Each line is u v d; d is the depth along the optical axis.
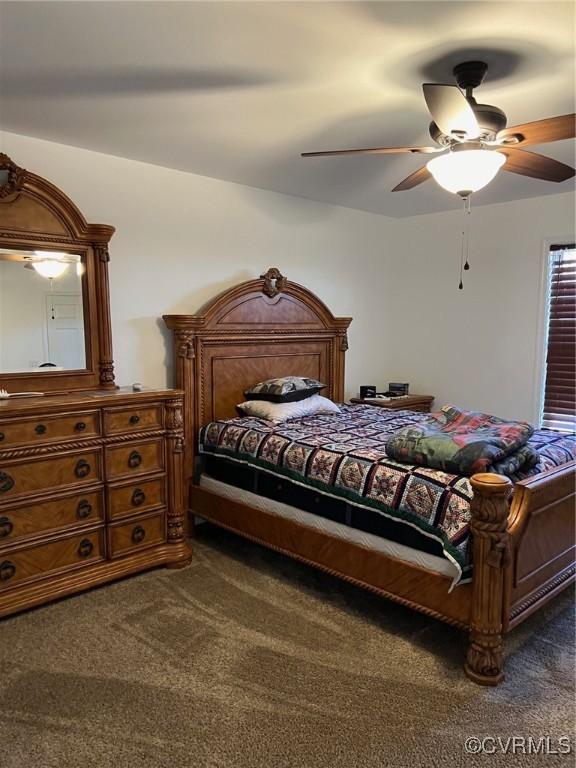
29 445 2.53
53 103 2.44
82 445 2.70
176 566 3.08
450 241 4.69
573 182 3.75
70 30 1.81
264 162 3.32
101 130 2.78
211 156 3.21
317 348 4.34
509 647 2.31
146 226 3.39
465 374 4.70
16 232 2.76
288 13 1.71
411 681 2.10
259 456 3.02
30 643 2.34
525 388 4.36
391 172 3.51
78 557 2.74
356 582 2.53
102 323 3.09
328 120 2.62
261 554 3.29
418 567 2.29
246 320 3.80
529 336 4.30
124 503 2.90
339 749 1.76
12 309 2.82
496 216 4.40
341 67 2.07
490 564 2.00
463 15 1.71
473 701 1.98
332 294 4.58
